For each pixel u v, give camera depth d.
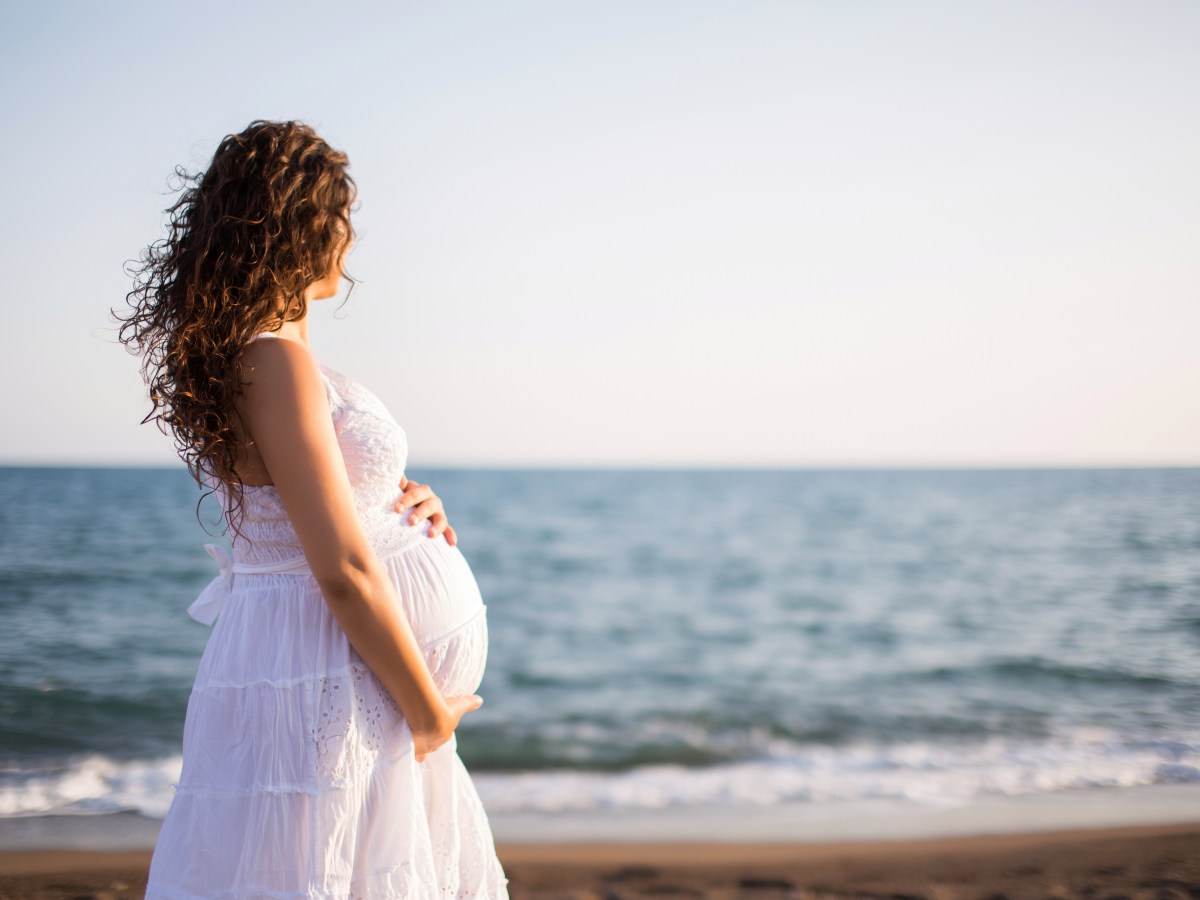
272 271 1.57
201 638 11.57
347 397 1.68
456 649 1.78
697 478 74.31
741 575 20.53
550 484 61.25
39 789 5.61
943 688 9.68
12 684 8.87
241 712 1.55
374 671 1.54
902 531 28.53
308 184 1.63
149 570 16.88
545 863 4.29
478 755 6.93
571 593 18.33
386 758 1.58
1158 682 9.55
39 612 13.23
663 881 4.04
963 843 4.52
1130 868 4.07
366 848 1.54
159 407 1.68
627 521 33.25
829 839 4.66
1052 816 5.00
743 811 5.25
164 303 1.66
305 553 1.49
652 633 14.05
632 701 9.55
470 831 1.81
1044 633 12.80
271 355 1.53
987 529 27.97
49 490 36.91
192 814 1.53
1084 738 7.24
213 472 1.65
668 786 5.88
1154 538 24.00
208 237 1.58
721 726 8.12
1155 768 6.16
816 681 10.37
